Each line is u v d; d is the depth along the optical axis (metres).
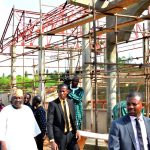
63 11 16.22
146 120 4.43
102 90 18.78
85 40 15.62
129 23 11.33
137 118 4.39
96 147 9.55
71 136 7.09
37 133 6.01
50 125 6.96
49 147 11.11
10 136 5.69
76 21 12.25
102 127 14.30
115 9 9.89
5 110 5.82
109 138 4.41
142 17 10.60
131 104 4.38
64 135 6.97
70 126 7.07
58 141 6.95
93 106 15.81
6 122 5.76
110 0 11.09
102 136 8.72
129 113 4.40
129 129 4.35
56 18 16.86
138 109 4.37
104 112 14.32
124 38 13.56
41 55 14.12
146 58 13.23
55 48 19.62
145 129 4.38
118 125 4.37
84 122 15.25
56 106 7.03
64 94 7.09
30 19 18.97
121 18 13.19
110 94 13.86
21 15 19.84
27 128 5.82
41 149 8.91
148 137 4.36
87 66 15.34
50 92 21.97
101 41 19.05
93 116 14.69
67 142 7.03
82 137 9.09
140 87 16.11
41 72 14.15
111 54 13.89
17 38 20.00
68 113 7.07
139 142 4.32
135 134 4.34
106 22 13.78
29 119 5.88
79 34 18.50
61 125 6.98
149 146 4.34
